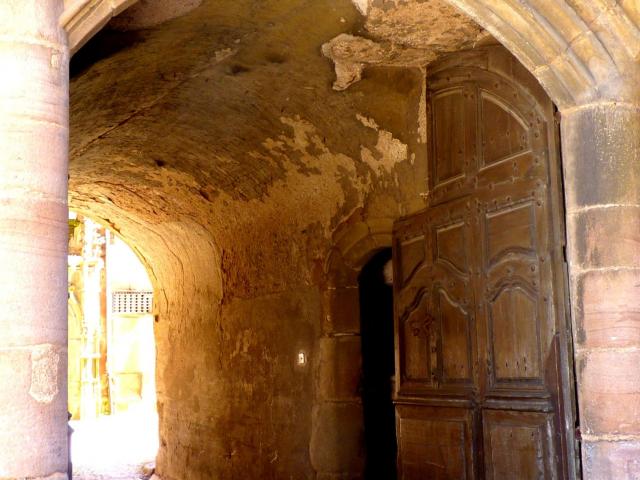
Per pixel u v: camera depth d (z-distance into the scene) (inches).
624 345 163.2
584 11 165.0
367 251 289.4
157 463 485.1
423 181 259.6
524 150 213.6
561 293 199.0
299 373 321.1
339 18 225.1
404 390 261.1
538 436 203.2
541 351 204.4
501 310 219.0
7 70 122.3
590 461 164.6
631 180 167.6
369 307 305.0
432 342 248.2
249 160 319.0
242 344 368.5
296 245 325.7
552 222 202.8
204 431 407.2
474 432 226.5
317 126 281.4
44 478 118.3
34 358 119.3
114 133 312.8
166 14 216.7
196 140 319.0
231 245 376.8
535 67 173.5
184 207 390.0
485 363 224.2
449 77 242.1
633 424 161.6
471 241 231.9
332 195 301.7
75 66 232.5
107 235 1186.6
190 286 433.4
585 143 169.9
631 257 165.6
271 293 344.2
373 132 271.6
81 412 1101.7
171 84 268.4
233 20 227.3
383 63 248.7
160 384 482.3
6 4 123.4
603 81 168.6
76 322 1169.4
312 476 308.3
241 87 271.4
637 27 167.3
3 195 120.0
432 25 223.1
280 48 245.1
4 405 116.7
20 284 119.3
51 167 123.7
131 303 1226.0
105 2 133.7
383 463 301.9
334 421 299.0
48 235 122.3
